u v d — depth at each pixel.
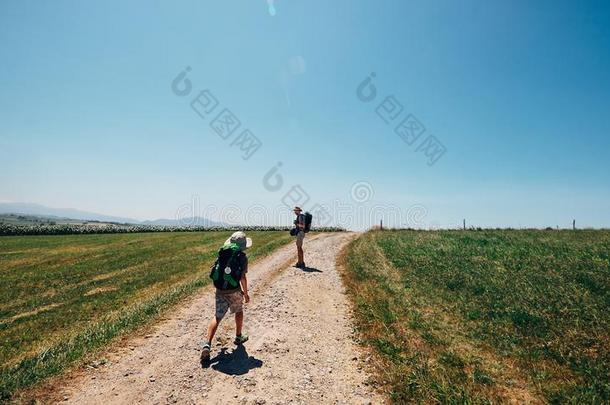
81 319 10.53
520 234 26.64
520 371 6.49
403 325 8.89
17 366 6.95
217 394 5.92
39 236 44.00
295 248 23.66
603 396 5.54
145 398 5.78
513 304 9.86
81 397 5.76
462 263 15.46
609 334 7.60
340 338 8.55
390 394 5.90
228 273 7.53
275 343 8.07
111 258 22.92
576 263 14.24
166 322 9.47
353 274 14.91
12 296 14.23
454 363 6.85
